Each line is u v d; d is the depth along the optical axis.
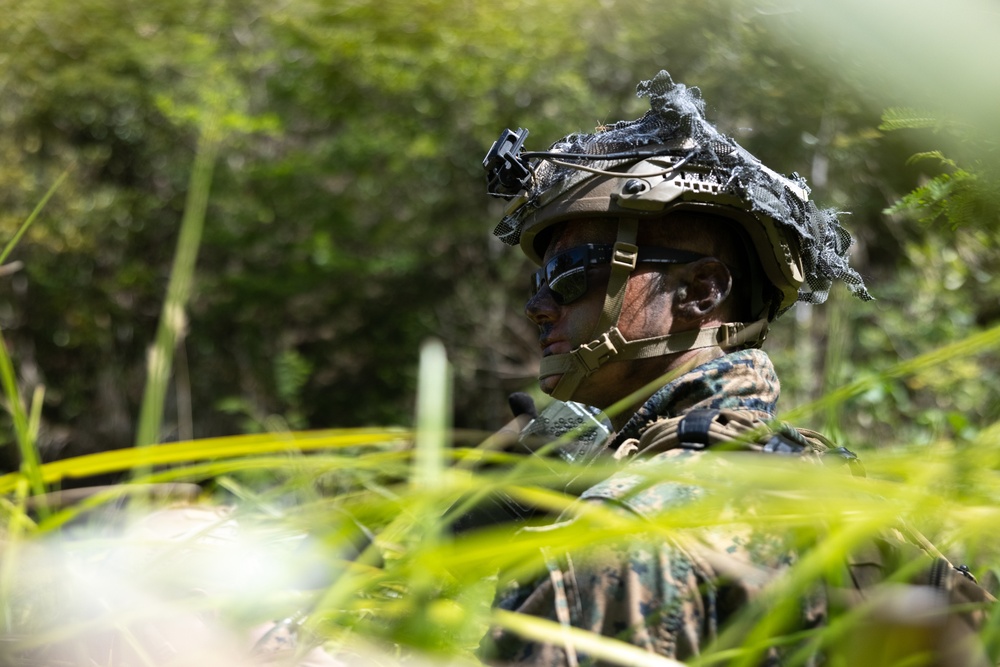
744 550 1.43
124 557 1.53
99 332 10.91
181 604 1.20
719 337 1.99
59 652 1.37
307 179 12.59
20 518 1.38
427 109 11.84
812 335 6.48
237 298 12.00
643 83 2.04
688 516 1.16
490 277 12.01
